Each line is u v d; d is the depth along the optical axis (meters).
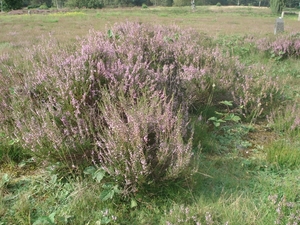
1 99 3.99
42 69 4.05
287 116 4.45
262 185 3.10
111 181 2.90
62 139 3.03
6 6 47.97
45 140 3.04
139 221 2.62
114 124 2.86
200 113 4.50
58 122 3.29
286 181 3.10
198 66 5.50
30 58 5.20
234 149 3.83
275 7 44.22
